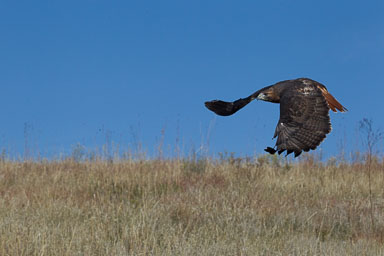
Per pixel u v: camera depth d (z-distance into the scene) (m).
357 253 23.20
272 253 22.72
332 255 22.61
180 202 31.20
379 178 40.47
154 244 22.39
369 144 33.88
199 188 35.44
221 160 43.12
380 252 23.16
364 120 33.84
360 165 45.12
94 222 26.05
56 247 21.97
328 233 27.48
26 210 28.59
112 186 34.88
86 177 37.75
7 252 21.30
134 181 36.25
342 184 38.62
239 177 38.66
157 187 36.06
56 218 27.66
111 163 42.16
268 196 34.88
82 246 22.59
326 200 34.34
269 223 28.17
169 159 42.81
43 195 32.94
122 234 24.11
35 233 23.23
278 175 40.59
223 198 32.38
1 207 29.70
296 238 24.92
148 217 26.73
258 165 42.25
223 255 21.97
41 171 40.81
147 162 42.44
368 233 27.31
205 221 27.78
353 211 30.83
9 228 23.70
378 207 32.06
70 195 32.94
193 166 40.97
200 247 23.00
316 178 40.31
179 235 24.70
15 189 35.31
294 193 36.50
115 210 28.83
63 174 38.94
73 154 43.91
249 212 29.50
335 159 45.31
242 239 24.34
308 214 29.88
